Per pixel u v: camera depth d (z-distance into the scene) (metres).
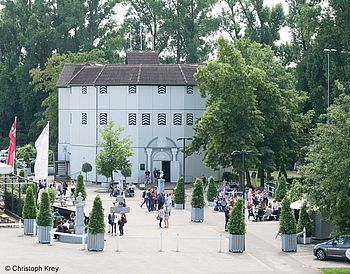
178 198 87.94
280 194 83.25
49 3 182.50
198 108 122.44
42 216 60.69
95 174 122.50
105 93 122.38
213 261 54.84
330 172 46.97
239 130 103.50
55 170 126.81
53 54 170.38
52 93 152.12
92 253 56.94
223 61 106.25
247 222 75.31
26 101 174.75
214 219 77.88
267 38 163.62
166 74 122.69
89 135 123.81
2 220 71.12
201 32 174.25
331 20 116.88
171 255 56.88
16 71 176.50
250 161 101.31
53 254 56.06
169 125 121.69
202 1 174.75
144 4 183.25
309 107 129.12
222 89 104.19
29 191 65.25
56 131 150.00
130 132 121.50
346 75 109.12
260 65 112.94
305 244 63.12
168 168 121.62
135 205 90.00
